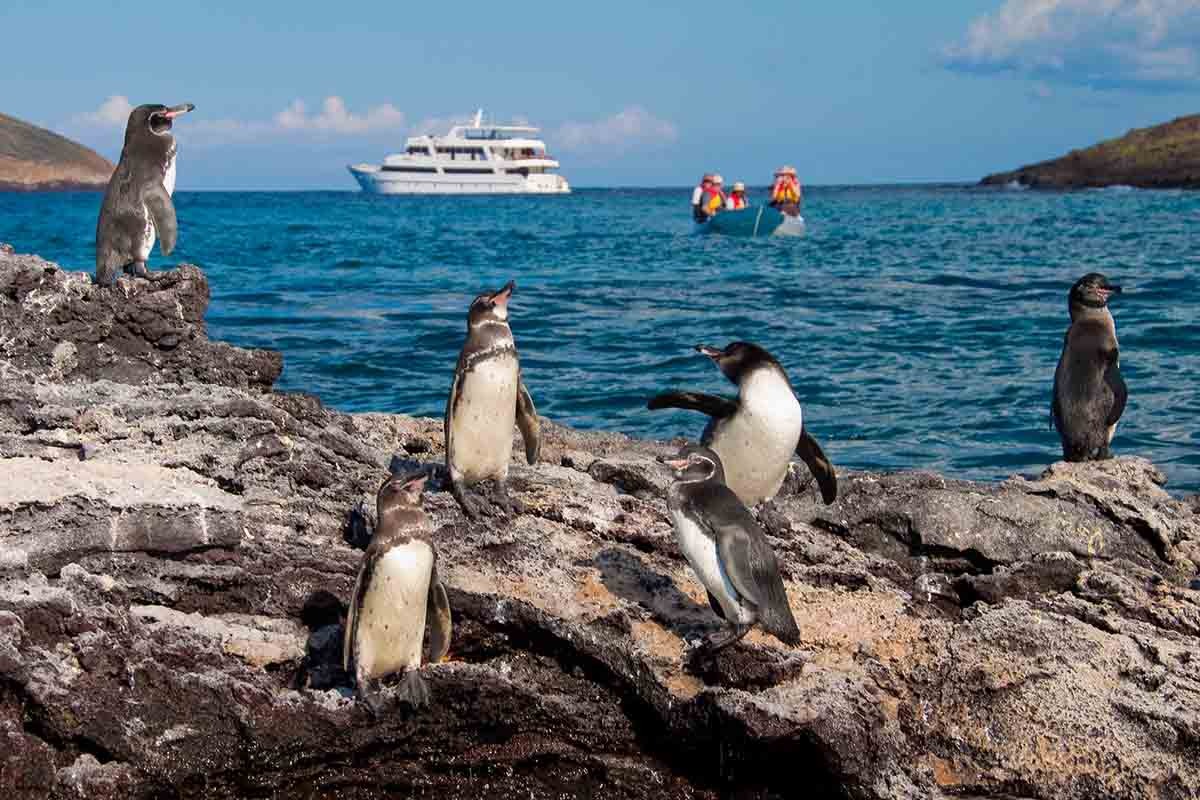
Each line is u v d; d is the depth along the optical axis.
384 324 13.68
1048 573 5.77
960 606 5.74
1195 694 5.28
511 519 5.67
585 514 5.79
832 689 5.14
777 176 35.19
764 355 5.69
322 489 5.86
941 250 27.83
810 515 6.09
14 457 5.59
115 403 5.96
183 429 5.89
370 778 5.09
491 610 5.31
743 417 5.68
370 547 4.96
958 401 9.83
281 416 6.08
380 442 6.57
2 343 6.32
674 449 6.82
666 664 5.26
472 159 101.25
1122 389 6.86
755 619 5.17
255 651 5.17
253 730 4.98
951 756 5.27
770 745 5.03
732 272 22.06
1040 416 9.30
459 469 5.61
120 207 6.40
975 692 5.32
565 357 12.02
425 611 5.01
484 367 5.51
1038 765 5.21
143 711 4.96
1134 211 50.56
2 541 5.20
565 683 5.27
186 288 6.55
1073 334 6.93
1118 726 5.22
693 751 5.15
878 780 5.05
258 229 37.66
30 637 5.01
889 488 6.20
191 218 48.22
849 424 9.17
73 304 6.38
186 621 5.20
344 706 5.03
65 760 4.93
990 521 5.96
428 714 5.09
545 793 5.16
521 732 5.16
